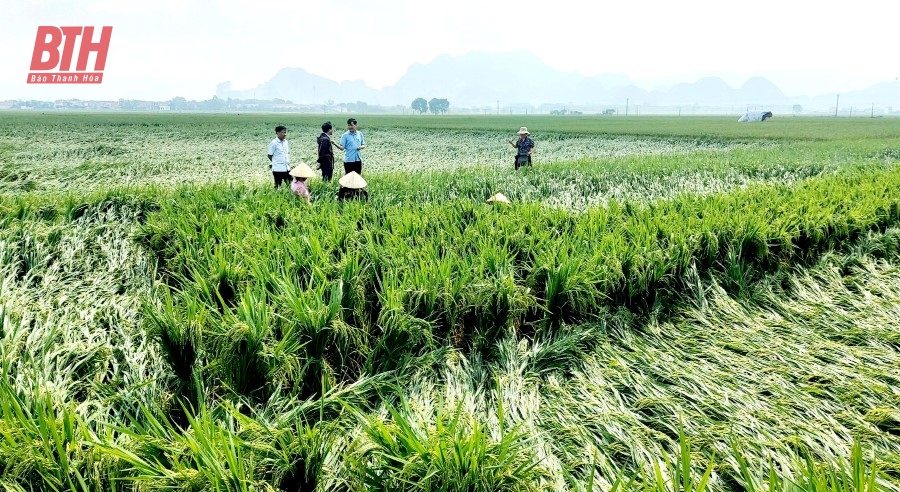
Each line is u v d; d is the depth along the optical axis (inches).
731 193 393.1
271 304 179.3
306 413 142.0
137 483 103.3
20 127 2354.8
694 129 2647.6
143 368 152.8
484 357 179.9
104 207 373.4
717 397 150.6
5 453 99.7
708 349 185.0
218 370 142.9
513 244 246.8
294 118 4913.9
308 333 157.1
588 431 138.3
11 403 114.7
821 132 2245.3
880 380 162.1
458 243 248.1
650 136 2003.0
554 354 178.7
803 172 684.7
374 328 184.7
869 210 323.0
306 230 264.7
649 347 188.4
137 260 263.6
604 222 284.2
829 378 161.6
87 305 201.5
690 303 222.2
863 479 97.5
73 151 1128.8
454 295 187.3
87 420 119.3
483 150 1370.6
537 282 210.4
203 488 97.3
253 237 244.5
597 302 209.9
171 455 106.7
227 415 125.5
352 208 323.6
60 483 99.8
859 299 230.1
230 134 2050.9
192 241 261.0
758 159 819.4
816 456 127.0
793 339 194.7
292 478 109.3
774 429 136.1
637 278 216.7
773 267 265.9
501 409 113.7
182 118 4576.8
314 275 192.1
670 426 138.4
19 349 153.5
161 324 147.9
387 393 155.3
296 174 396.8
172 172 800.3
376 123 3587.6
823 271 262.5
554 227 276.8
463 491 99.6
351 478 111.9
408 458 102.5
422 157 1148.5
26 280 229.6
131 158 1010.1
